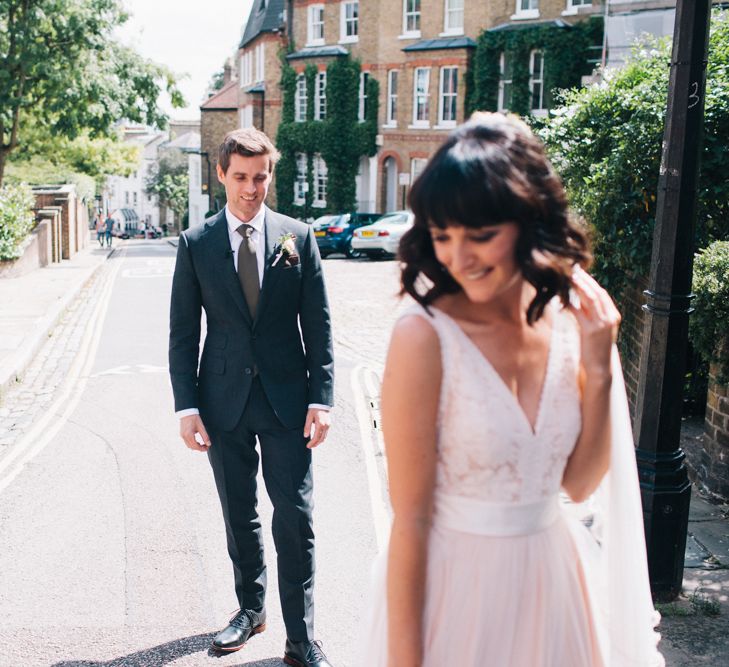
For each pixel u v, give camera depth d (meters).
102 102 24.62
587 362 1.66
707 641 3.37
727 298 4.73
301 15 37.06
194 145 70.19
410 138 32.47
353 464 5.79
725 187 5.79
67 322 12.61
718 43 6.31
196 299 3.17
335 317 12.66
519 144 1.44
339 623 3.61
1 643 3.44
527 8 28.36
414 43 32.16
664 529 3.66
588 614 1.84
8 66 23.62
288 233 3.17
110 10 24.00
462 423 1.54
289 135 37.03
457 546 1.62
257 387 3.12
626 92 6.77
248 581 3.42
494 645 1.64
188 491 5.31
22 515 4.89
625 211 6.20
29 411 7.41
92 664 3.29
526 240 1.44
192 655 3.34
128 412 7.34
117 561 4.25
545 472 1.62
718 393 4.99
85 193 35.88
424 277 1.63
